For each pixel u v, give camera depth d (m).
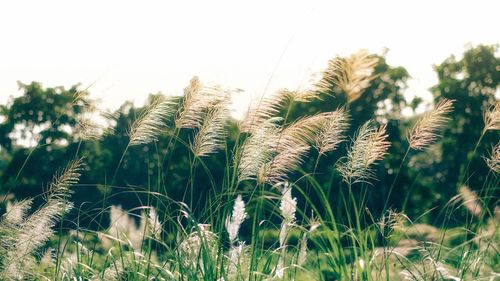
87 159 27.56
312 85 5.03
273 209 5.14
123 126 26.03
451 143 32.53
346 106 5.11
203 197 17.00
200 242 4.96
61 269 5.21
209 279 4.87
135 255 5.12
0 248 5.32
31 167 26.42
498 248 5.40
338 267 5.00
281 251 5.12
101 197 27.25
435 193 30.45
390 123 29.48
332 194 19.66
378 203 28.97
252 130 5.12
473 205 5.41
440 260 5.31
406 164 29.92
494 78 34.41
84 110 5.38
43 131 5.51
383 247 5.03
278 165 5.08
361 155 5.14
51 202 5.29
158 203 5.20
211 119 5.17
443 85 34.56
